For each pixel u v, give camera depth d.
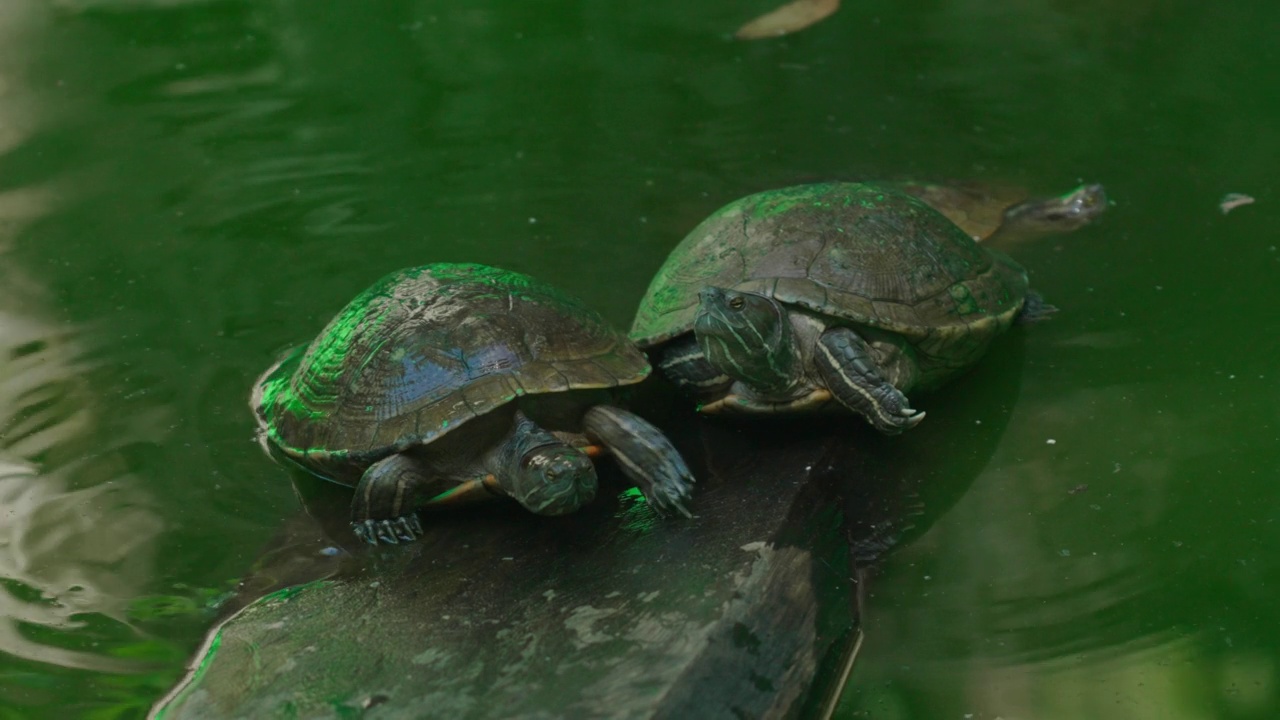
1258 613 4.94
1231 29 11.52
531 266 8.12
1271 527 5.43
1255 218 8.23
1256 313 7.15
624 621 4.55
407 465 5.38
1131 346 6.97
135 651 4.91
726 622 4.50
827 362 5.94
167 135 10.32
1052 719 4.45
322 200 9.22
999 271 6.97
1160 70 10.80
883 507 5.76
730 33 12.20
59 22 12.73
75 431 6.52
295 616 4.90
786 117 10.33
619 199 9.09
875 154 9.53
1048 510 5.68
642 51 11.87
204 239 8.67
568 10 12.88
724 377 6.18
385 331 5.69
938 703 4.59
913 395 6.66
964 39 11.78
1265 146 9.27
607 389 5.66
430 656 4.48
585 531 5.34
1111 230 8.24
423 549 5.38
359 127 10.45
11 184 9.50
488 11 12.91
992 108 10.28
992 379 6.80
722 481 5.66
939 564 5.37
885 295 6.06
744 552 4.95
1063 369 6.83
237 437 6.48
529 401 5.44
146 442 6.43
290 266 8.27
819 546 5.26
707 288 5.63
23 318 7.67
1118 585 5.16
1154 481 5.81
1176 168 9.05
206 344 7.36
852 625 5.02
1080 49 11.35
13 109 10.82
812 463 5.75
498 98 10.97
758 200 6.78
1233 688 4.57
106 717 4.53
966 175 9.10
